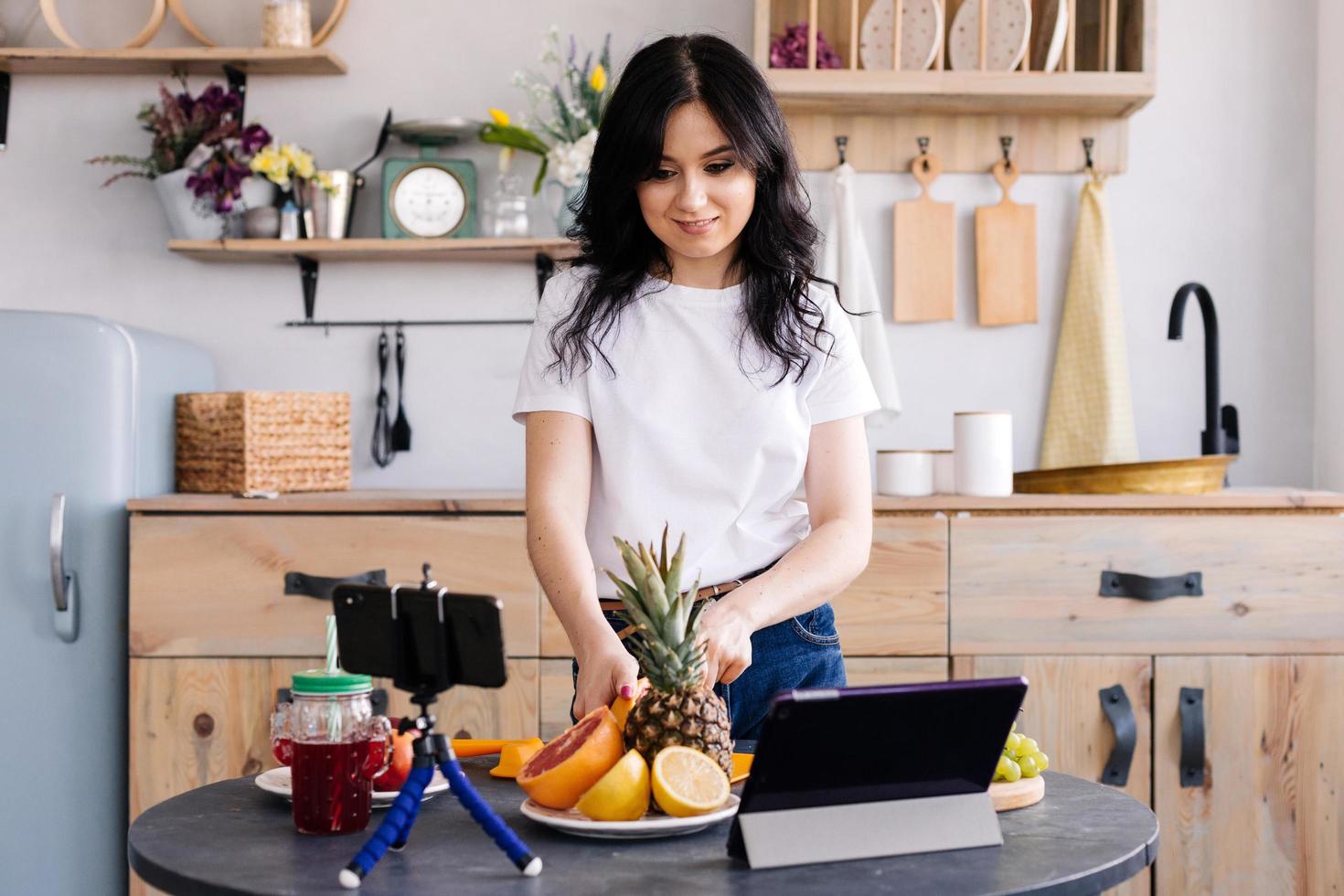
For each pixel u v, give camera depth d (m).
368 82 2.82
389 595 0.95
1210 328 2.54
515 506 2.28
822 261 2.69
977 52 2.62
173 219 2.68
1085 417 2.71
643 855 0.94
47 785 2.36
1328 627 2.27
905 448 2.78
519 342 2.81
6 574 2.35
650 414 1.41
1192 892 2.26
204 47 2.75
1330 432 2.70
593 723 1.06
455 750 1.30
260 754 2.31
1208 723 2.27
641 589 1.04
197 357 2.72
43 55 2.67
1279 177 2.77
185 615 2.31
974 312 2.79
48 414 2.35
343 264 2.82
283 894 0.84
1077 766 2.27
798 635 1.48
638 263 1.45
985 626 2.28
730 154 1.31
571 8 2.80
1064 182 2.78
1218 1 2.78
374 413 2.83
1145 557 2.27
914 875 0.89
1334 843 2.26
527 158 2.81
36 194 2.83
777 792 0.92
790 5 2.69
